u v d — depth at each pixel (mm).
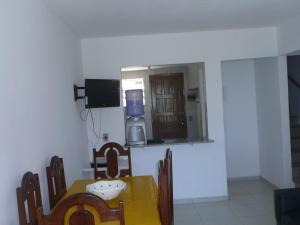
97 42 4273
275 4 3184
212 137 4367
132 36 4273
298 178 4723
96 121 4328
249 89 5238
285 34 4051
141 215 1945
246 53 4332
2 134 1716
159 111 6641
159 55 4297
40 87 2447
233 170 5289
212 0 2949
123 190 2480
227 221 3605
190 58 4312
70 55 3609
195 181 4383
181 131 6633
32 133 2207
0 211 1644
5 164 1734
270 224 3467
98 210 1403
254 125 5266
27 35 2215
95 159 3311
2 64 1765
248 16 3611
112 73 4293
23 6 2162
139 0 2816
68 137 3293
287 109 4340
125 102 4641
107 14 3178
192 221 3662
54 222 1388
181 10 3213
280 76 4324
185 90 6617
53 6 2791
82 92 4117
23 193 1793
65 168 3109
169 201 2133
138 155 4305
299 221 2541
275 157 4617
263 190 4672
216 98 4344
